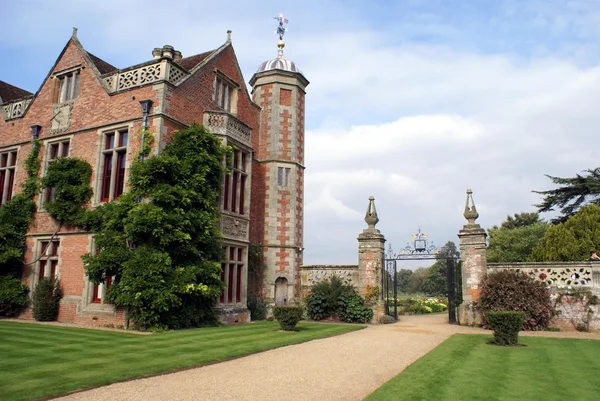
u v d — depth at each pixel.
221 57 17.56
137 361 7.46
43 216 16.03
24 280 16.06
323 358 8.52
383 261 18.19
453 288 17.05
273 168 19.45
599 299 14.34
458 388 6.28
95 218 14.06
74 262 14.67
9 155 18.08
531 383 6.68
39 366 6.84
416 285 85.44
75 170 15.16
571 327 14.46
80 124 15.83
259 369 7.31
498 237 36.12
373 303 17.17
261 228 19.05
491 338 12.18
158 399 5.40
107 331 11.75
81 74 16.38
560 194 30.61
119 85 15.18
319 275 18.66
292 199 19.52
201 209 14.02
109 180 14.91
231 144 16.25
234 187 16.69
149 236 12.97
